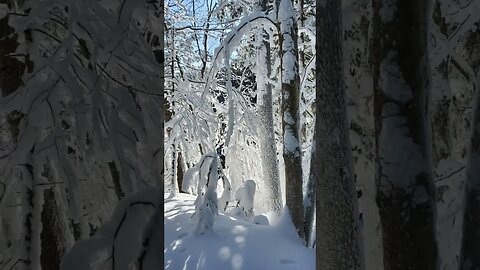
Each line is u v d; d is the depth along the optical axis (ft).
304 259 27.14
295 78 36.58
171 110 40.34
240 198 36.32
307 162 46.78
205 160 32.71
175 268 26.73
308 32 42.73
